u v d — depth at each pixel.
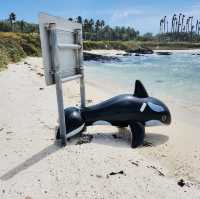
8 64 23.12
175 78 20.41
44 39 5.35
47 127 7.10
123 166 4.95
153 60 47.38
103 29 140.75
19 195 4.03
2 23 103.19
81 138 6.40
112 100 6.65
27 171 4.75
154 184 4.39
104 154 5.46
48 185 4.30
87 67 32.47
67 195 4.04
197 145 6.46
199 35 151.88
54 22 5.55
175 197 4.05
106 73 24.98
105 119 6.54
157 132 7.39
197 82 17.97
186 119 8.96
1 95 10.88
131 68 30.41
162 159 5.59
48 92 11.85
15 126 7.16
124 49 90.56
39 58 38.12
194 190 4.35
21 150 5.64
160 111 6.61
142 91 6.76
